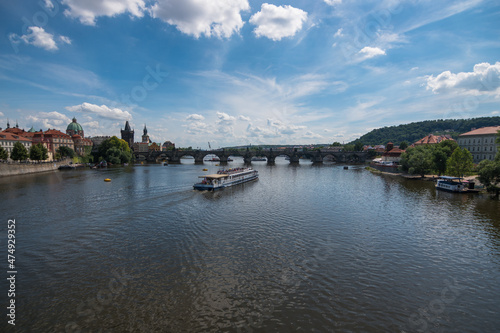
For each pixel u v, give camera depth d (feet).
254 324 72.69
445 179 293.02
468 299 85.46
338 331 70.59
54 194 248.32
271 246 123.24
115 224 154.61
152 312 76.95
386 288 90.43
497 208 197.47
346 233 141.59
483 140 477.77
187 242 127.44
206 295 85.10
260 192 269.03
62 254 114.11
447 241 132.16
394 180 370.73
